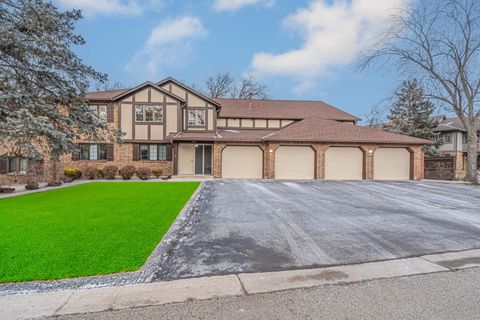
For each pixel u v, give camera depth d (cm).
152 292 308
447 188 1362
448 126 3048
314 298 298
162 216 669
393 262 406
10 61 1002
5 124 882
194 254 432
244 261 405
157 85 1916
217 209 784
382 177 1794
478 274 364
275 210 775
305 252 445
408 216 712
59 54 1049
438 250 461
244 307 278
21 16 988
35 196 1011
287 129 1883
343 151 1788
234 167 1819
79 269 361
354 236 535
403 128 2806
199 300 292
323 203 895
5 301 284
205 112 2031
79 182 1597
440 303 289
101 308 273
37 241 464
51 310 269
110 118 1858
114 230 539
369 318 261
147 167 1806
